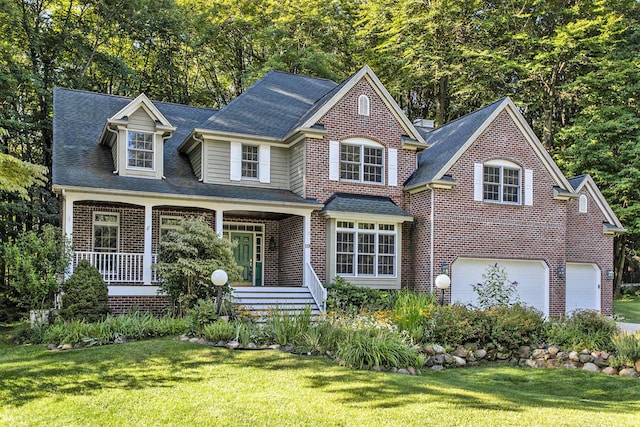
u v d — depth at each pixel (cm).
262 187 2289
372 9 3869
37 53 3052
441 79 3953
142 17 3372
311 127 2217
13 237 2612
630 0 3825
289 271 2280
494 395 1066
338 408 945
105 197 1862
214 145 2212
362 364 1232
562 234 2477
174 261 1764
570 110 4116
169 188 2025
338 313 1664
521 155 2419
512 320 1537
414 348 1360
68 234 1806
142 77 3738
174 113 2567
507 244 2352
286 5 3872
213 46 3991
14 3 2856
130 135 2089
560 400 1062
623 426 877
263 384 1080
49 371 1159
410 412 926
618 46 3794
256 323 1515
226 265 1753
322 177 2238
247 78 3631
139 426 862
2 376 1129
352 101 2317
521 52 3875
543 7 3716
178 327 1551
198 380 1102
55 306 1733
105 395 1009
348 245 2206
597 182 3525
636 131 3500
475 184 2311
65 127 2244
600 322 1593
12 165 1291
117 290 1856
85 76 3300
